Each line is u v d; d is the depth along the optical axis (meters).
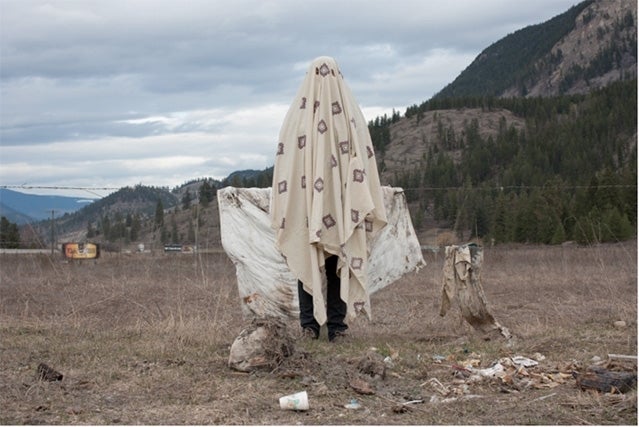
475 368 7.58
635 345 8.53
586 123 107.50
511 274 17.81
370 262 10.09
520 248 31.36
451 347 8.61
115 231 40.25
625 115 107.50
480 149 104.38
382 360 7.41
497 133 126.31
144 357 8.02
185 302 12.38
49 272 17.41
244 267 9.88
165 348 8.37
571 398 6.38
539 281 15.63
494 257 22.56
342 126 9.18
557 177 82.81
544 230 37.34
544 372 7.37
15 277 16.20
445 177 96.69
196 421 5.81
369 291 10.09
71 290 14.10
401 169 111.81
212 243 29.75
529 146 102.12
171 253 27.80
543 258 21.44
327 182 9.06
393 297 13.66
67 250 24.14
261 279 9.85
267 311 9.82
